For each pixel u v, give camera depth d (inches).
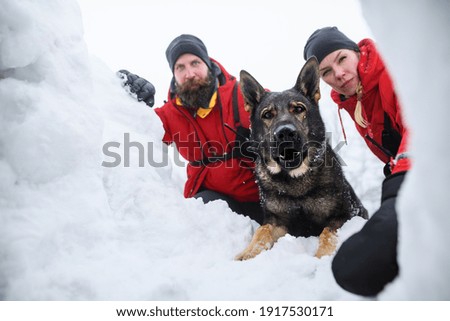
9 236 76.9
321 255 106.7
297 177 124.3
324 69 135.3
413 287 41.6
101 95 131.6
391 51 38.4
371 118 128.9
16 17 80.7
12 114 82.5
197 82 148.4
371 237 57.8
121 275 81.7
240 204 157.3
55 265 81.1
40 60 88.9
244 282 80.9
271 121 130.4
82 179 93.2
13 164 81.7
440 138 36.0
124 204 103.4
